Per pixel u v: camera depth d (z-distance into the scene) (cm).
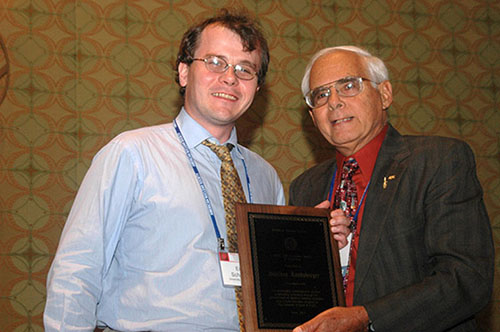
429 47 511
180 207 212
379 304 208
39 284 411
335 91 260
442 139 244
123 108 444
